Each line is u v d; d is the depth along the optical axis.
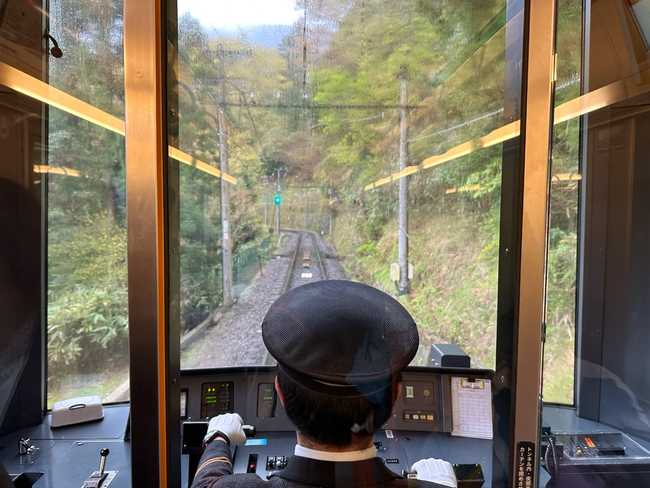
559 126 1.46
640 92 1.44
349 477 0.59
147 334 0.80
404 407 1.52
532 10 0.84
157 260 0.79
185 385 1.51
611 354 1.51
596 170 1.50
